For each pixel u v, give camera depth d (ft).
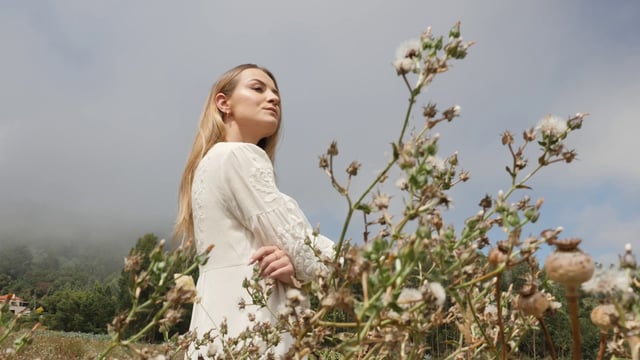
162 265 3.41
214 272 7.04
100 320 133.08
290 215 6.75
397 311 3.05
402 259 3.07
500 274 3.42
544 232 3.23
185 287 3.43
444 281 3.67
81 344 40.83
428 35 3.81
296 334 4.06
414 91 3.76
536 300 3.28
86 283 465.47
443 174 4.69
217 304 6.84
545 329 3.32
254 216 6.77
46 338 48.11
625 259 2.67
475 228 3.69
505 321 4.42
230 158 7.20
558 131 4.15
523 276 4.14
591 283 2.69
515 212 3.56
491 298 4.71
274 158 10.21
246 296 6.78
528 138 4.22
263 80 8.93
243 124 8.68
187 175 8.87
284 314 4.09
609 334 3.41
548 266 2.67
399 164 3.57
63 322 130.62
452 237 3.58
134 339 3.45
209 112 8.98
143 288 3.43
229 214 7.18
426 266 4.08
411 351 3.51
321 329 4.15
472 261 3.94
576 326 2.69
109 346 3.44
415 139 3.82
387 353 3.94
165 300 3.48
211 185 7.32
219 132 8.79
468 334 4.15
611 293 2.64
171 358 4.24
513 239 3.31
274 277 6.28
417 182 3.55
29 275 514.68
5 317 4.29
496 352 3.67
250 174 7.03
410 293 3.36
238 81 8.87
